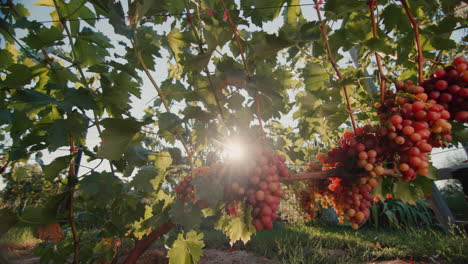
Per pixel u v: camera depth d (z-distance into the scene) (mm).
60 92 1782
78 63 1637
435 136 1262
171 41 1680
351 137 1469
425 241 4684
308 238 5664
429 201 5590
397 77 2145
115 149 1426
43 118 1816
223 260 4840
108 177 1677
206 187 1261
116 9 1280
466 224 5051
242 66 1628
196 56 1366
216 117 1564
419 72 1351
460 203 6723
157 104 2299
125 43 1624
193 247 1886
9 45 2078
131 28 1297
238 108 1702
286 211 7715
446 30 1521
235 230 1749
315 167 1695
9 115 1775
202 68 1405
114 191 1660
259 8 1579
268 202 1244
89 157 1776
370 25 1599
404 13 1630
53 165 1662
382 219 7332
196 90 1697
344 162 1417
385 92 1424
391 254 4426
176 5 1571
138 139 1647
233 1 1725
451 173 5105
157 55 1702
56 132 1532
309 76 1778
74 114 1626
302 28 1405
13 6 1687
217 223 1781
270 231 6707
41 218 1646
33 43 1560
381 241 5254
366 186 1349
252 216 1279
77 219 2365
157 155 1848
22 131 1869
